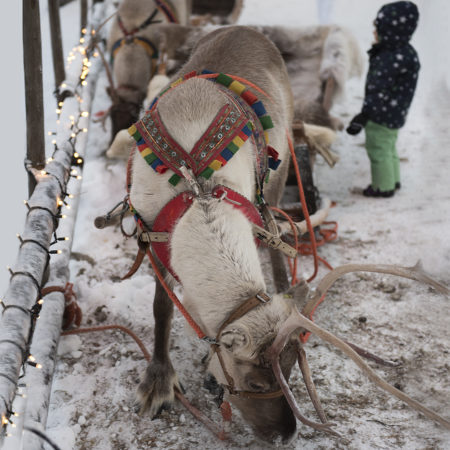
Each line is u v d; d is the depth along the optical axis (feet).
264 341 7.85
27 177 13.19
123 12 20.38
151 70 19.95
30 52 11.42
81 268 14.28
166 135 8.93
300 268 14.48
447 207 13.04
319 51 18.13
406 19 15.61
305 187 15.05
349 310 12.98
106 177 17.67
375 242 15.23
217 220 8.30
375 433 10.00
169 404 10.59
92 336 12.25
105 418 10.37
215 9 27.22
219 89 9.71
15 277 9.18
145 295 13.32
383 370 11.37
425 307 12.75
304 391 10.91
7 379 7.41
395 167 17.35
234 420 10.34
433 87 13.65
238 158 9.16
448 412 10.28
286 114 12.57
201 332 8.38
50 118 21.18
